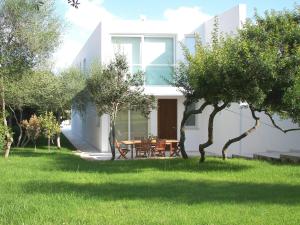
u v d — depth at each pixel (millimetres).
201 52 15188
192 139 23891
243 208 8727
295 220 7785
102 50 22906
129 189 10922
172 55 23516
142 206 8898
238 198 9766
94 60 23562
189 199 9633
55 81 23344
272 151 20953
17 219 7785
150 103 18266
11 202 9172
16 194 10148
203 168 14945
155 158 18781
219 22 22562
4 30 17219
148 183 11891
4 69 17266
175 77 17141
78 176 13078
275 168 14844
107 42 22984
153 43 23406
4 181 12109
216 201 9414
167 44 23531
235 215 8125
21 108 24641
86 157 20859
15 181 12117
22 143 26234
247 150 20938
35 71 19391
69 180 12344
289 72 13367
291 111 14250
